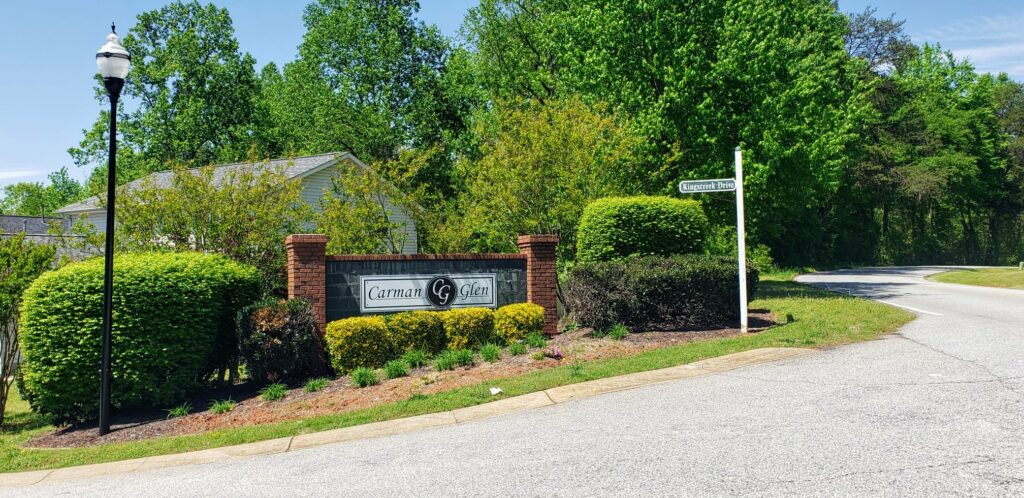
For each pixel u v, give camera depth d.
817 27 27.30
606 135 19.64
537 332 12.17
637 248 14.37
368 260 12.30
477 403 8.43
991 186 60.91
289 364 10.72
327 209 18.84
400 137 35.41
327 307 12.01
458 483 5.39
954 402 6.76
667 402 7.61
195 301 10.41
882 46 49.16
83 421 10.14
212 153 40.06
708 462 5.41
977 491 4.48
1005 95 63.19
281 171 17.64
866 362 8.98
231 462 7.01
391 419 8.09
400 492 5.29
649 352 10.44
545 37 26.73
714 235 24.28
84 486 6.61
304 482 5.86
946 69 61.06
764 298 18.56
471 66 35.31
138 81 38.69
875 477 4.85
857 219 59.62
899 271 40.06
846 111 27.89
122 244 14.93
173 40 38.75
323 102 35.25
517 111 19.27
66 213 30.50
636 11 21.25
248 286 11.72
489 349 10.95
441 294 12.70
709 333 11.84
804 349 10.16
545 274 13.10
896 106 52.84
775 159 19.89
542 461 5.80
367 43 35.72
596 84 22.02
